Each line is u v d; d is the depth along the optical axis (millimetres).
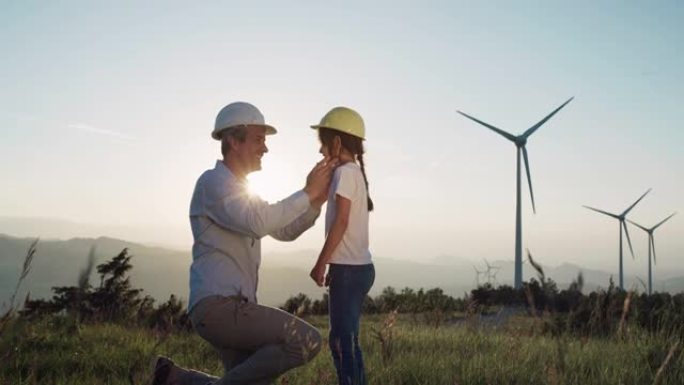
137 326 9477
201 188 3600
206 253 3562
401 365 5117
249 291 3590
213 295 3453
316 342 3496
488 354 5621
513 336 5590
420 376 4812
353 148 4371
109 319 10133
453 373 4738
